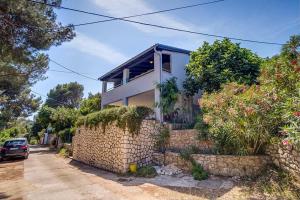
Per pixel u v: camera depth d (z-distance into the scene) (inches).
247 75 492.4
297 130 196.1
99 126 544.7
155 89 565.3
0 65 542.9
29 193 296.8
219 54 529.3
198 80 534.3
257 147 326.3
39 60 601.0
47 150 1071.0
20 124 2113.7
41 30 359.3
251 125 294.7
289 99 226.8
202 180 323.9
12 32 336.8
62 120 1107.3
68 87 2096.5
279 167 291.3
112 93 776.9
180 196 257.0
